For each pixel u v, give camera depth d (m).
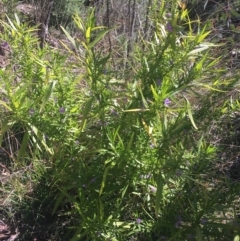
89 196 2.75
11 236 3.10
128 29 4.16
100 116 2.67
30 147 3.24
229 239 2.50
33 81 2.71
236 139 3.43
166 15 2.86
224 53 3.83
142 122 2.43
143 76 2.58
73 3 4.73
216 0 4.39
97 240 2.63
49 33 4.54
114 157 2.53
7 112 3.03
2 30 3.56
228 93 3.15
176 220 2.60
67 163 2.81
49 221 3.17
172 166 2.40
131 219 2.83
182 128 2.50
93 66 2.55
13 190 3.22
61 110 2.66
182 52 2.56
